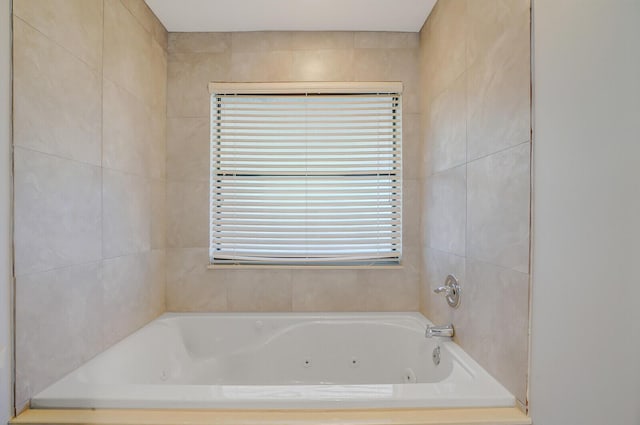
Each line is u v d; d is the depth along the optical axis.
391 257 2.26
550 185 0.98
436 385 1.24
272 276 2.22
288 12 2.01
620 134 0.79
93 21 1.45
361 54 2.21
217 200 2.24
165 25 2.14
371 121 2.22
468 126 1.51
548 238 0.99
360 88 2.21
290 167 2.24
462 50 1.57
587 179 0.86
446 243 1.77
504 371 1.22
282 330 2.12
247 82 2.21
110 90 1.58
